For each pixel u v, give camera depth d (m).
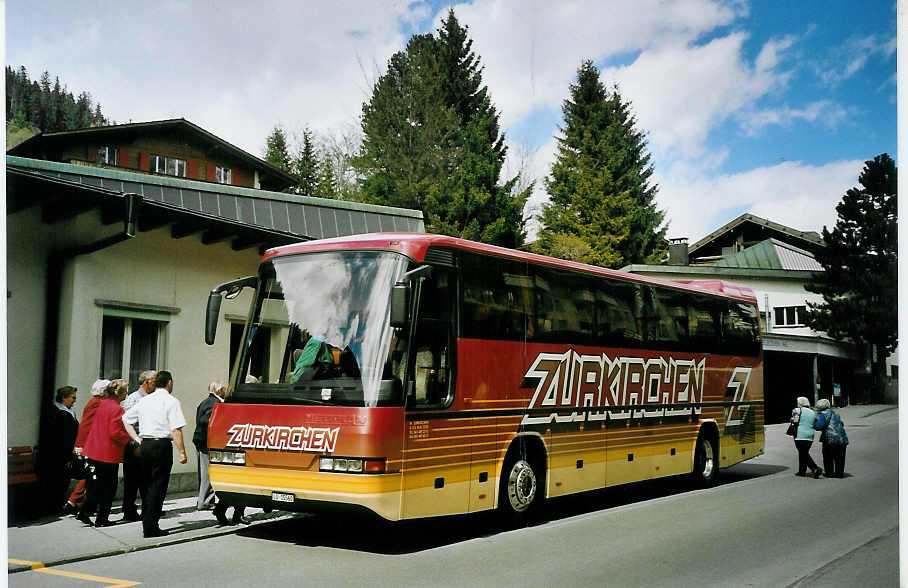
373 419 8.39
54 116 45.25
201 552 8.81
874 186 40.47
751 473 17.70
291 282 9.45
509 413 10.15
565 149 53.09
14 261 10.93
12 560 8.16
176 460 13.18
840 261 40.84
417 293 9.01
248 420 9.05
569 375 11.30
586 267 12.02
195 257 13.59
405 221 18.03
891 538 9.95
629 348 12.71
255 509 11.49
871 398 41.59
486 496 9.70
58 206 11.27
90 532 9.59
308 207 16.20
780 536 9.99
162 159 35.56
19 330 10.98
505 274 10.38
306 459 8.57
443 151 42.16
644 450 12.92
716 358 15.24
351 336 8.84
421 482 8.77
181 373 13.25
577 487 11.32
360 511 8.32
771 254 46.84
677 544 9.40
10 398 10.81
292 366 9.07
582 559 8.54
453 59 45.34
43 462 10.71
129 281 12.42
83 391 11.63
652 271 42.69
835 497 13.62
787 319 41.91
